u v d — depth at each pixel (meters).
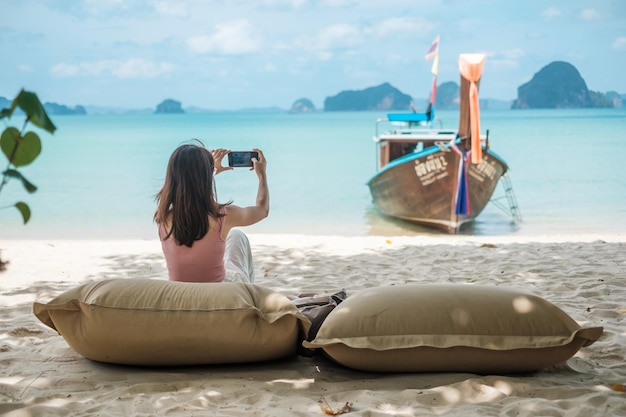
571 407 3.13
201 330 3.49
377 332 3.43
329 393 3.39
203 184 3.92
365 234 12.68
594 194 17.47
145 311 3.50
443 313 3.46
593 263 7.16
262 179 4.35
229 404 3.25
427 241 9.55
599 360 3.88
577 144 36.28
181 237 3.89
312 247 8.86
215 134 61.00
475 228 13.33
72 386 3.52
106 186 20.97
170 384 3.49
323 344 3.44
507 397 3.26
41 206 16.73
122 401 3.27
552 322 3.42
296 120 122.69
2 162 25.66
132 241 10.08
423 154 12.53
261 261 7.74
